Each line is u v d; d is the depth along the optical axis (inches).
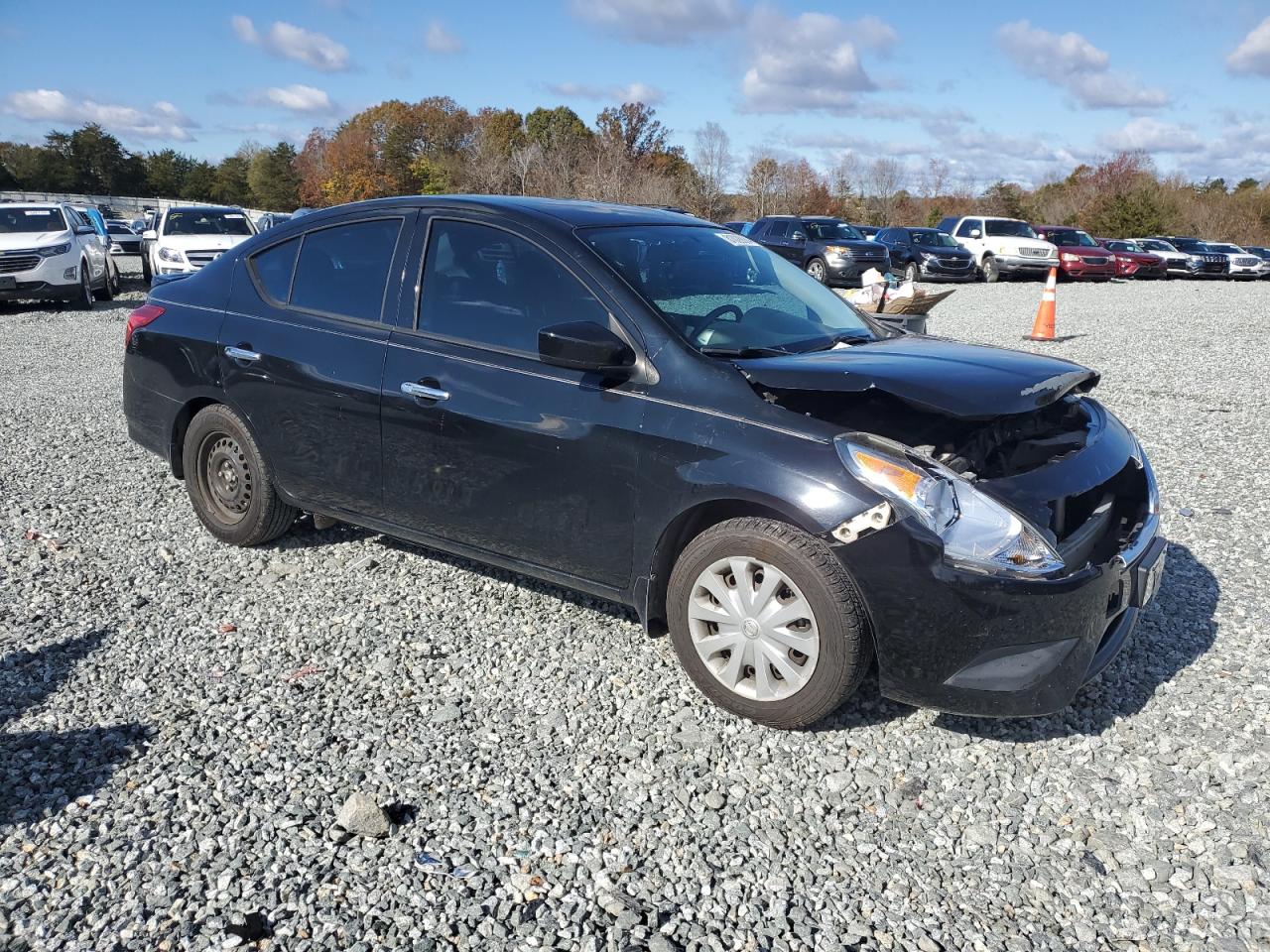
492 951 97.2
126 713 138.6
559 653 157.2
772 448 128.8
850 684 128.4
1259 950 98.7
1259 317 710.5
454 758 129.2
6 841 111.3
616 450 140.3
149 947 96.7
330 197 2844.5
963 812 120.0
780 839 114.5
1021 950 98.5
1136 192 2007.9
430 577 185.3
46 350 457.1
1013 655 122.8
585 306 148.4
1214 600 179.3
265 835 113.0
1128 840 115.4
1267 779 126.3
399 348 163.5
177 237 702.5
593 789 123.0
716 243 174.1
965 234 1151.6
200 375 190.1
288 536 204.2
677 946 98.3
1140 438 298.7
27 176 4146.2
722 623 136.3
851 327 166.4
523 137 2726.4
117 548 198.5
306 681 147.6
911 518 121.0
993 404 126.1
